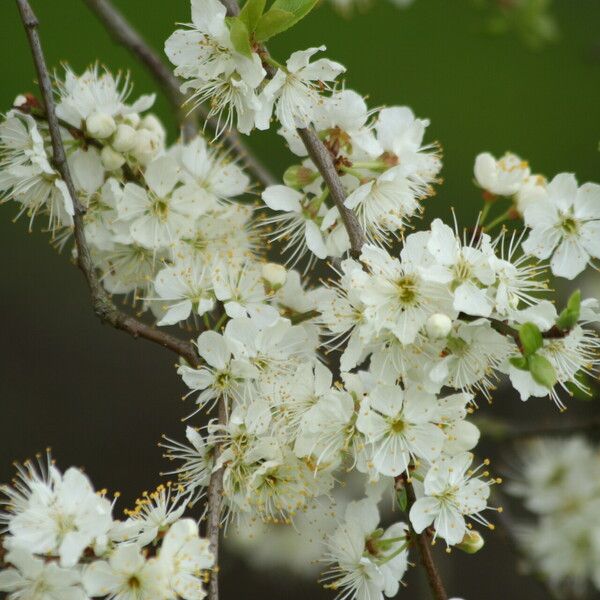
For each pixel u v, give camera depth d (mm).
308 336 1218
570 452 1384
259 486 1195
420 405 1176
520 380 1177
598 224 1203
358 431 1183
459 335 1172
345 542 1201
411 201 1210
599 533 1364
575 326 1176
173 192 1240
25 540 1148
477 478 1181
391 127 1217
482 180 1226
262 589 1438
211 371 1199
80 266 1202
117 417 1500
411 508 1176
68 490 1157
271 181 1303
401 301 1168
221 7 1182
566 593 1372
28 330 1509
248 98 1186
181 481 1196
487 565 1473
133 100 1507
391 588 1199
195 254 1239
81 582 1147
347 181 1219
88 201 1240
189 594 1152
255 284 1218
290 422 1188
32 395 1494
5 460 1480
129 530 1160
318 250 1219
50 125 1209
